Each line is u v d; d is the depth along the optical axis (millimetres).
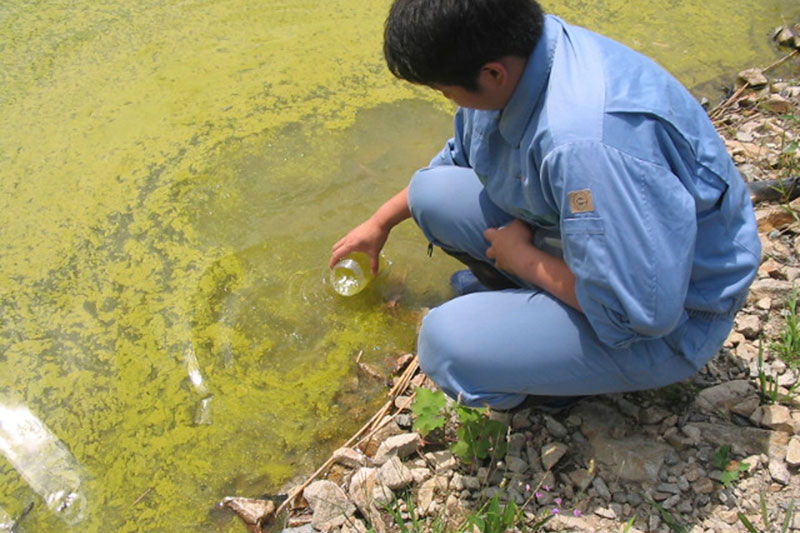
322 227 2652
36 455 2049
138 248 2584
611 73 1557
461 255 2234
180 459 2037
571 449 1893
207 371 2238
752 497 1748
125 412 2143
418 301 2424
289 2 3783
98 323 2361
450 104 3174
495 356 1753
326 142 2980
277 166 2879
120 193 2770
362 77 3305
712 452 1839
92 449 2062
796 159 2646
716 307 1688
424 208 2166
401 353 2279
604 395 1989
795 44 3395
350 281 2422
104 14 3688
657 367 1724
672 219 1508
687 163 1584
